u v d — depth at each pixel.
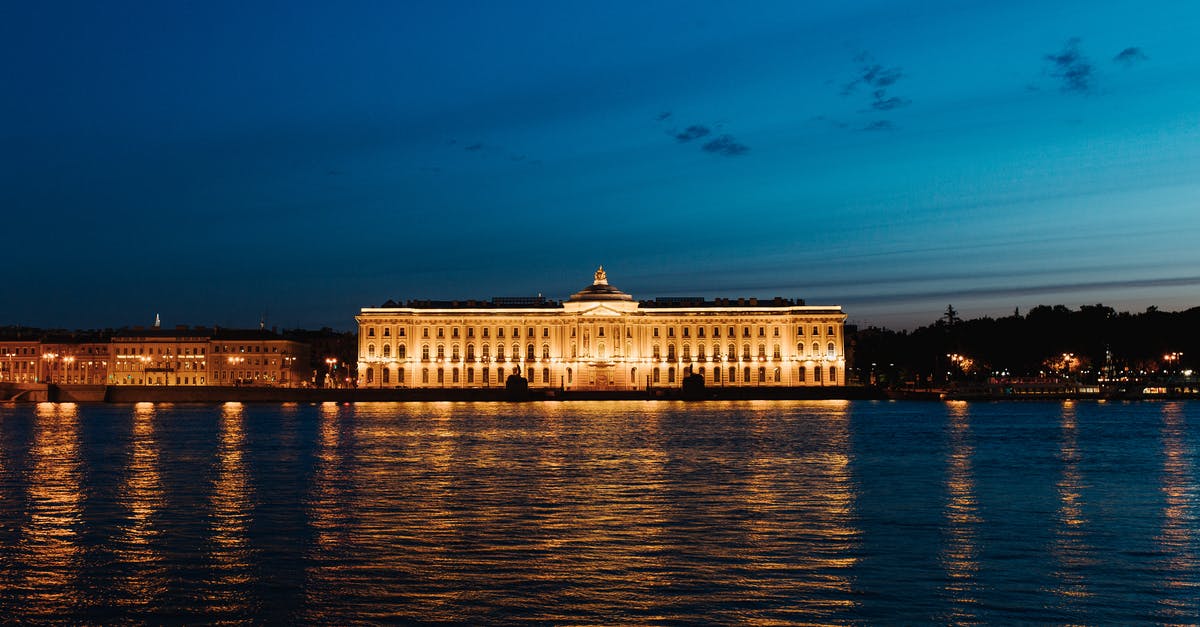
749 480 77.31
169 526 56.66
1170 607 40.59
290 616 39.62
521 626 38.41
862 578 44.72
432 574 45.56
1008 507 63.38
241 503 65.12
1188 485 74.25
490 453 100.12
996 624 38.53
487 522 57.81
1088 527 56.25
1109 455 97.81
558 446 108.62
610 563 47.53
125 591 43.03
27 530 55.50
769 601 41.31
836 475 80.69
